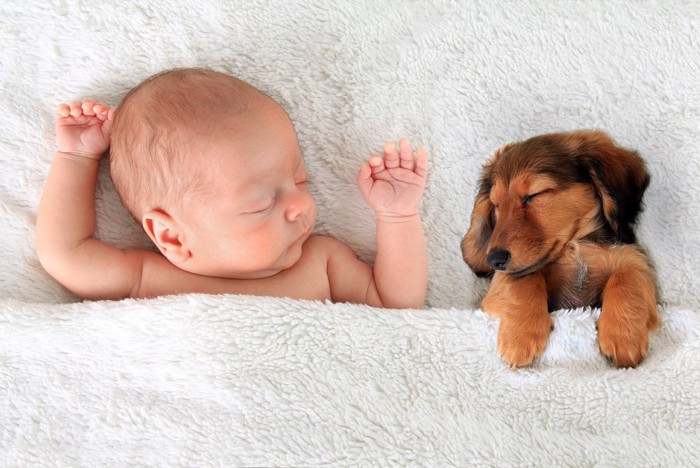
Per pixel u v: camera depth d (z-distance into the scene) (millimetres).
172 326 769
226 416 757
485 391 770
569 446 749
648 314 770
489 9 853
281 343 769
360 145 857
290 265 824
